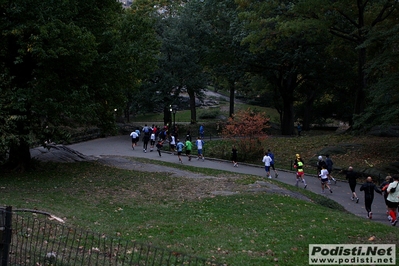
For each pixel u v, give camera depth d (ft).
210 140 117.08
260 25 102.22
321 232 35.12
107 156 93.04
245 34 116.88
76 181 59.16
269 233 35.37
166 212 44.04
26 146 65.31
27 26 53.93
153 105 137.90
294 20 96.37
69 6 59.11
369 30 86.84
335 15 98.53
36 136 58.90
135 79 73.87
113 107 74.28
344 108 171.22
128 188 57.11
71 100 58.75
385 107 77.92
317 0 92.02
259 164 92.68
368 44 79.82
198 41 138.41
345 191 70.74
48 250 24.50
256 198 52.26
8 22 54.49
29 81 58.08
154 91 134.10
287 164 91.20
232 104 169.99
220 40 131.03
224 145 107.96
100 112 72.79
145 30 72.74
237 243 31.96
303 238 33.40
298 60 121.90
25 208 38.01
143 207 45.85
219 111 207.21
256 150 97.30
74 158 82.38
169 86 130.00
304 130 173.58
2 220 19.08
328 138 105.60
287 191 59.06
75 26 56.34
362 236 34.06
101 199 48.78
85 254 25.20
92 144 120.57
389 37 80.18
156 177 67.36
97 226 34.83
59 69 61.21
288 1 104.06
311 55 119.55
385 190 53.47
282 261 27.43
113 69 65.10
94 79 65.21
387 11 101.04
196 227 37.63
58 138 60.75
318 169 77.00
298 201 52.31
